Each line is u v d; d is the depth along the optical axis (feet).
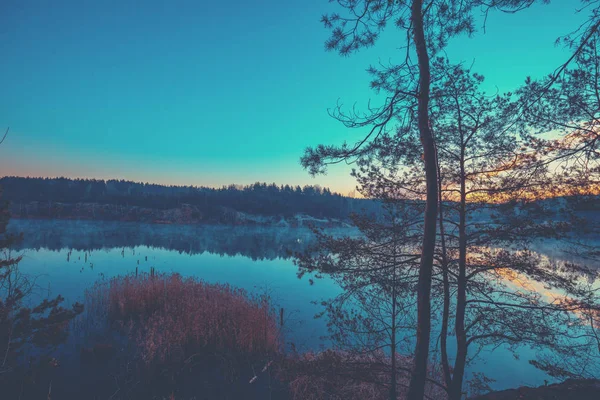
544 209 19.72
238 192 618.03
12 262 21.79
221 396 33.71
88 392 33.14
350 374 21.75
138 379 35.94
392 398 21.53
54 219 437.17
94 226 392.88
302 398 29.40
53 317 27.53
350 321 21.67
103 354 40.91
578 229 17.71
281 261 186.09
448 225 24.20
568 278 18.78
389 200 22.66
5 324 22.61
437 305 23.71
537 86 17.57
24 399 27.96
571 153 16.89
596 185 17.60
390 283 20.45
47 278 100.99
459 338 21.39
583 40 13.66
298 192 594.65
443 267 21.70
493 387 38.99
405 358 32.27
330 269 20.85
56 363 29.96
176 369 38.24
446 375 21.70
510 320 20.52
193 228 424.05
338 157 16.76
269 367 39.52
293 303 83.51
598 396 19.10
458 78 21.94
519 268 20.36
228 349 43.55
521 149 20.38
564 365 19.62
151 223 456.86
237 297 60.08
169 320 49.03
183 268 151.02
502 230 20.90
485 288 22.20
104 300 61.41
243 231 411.34
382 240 22.74
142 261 163.94
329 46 16.31
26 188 529.86
